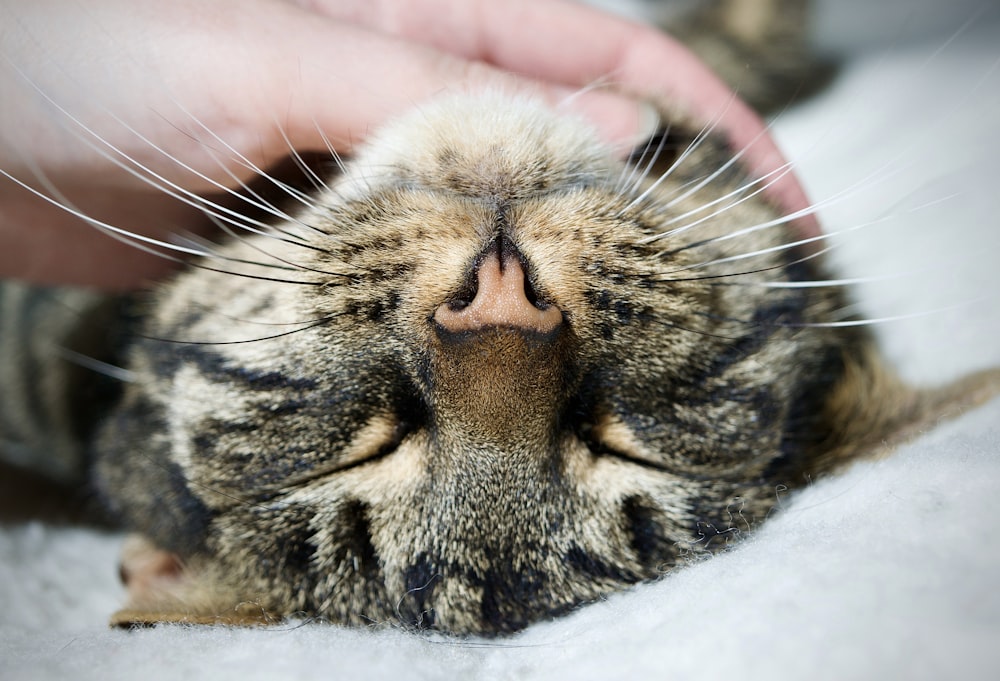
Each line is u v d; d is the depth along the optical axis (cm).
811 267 19
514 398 15
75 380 24
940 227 23
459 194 16
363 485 16
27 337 24
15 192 19
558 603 16
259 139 17
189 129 17
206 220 19
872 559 13
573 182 16
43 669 13
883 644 11
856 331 21
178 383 18
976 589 12
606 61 20
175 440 18
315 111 17
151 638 14
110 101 17
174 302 19
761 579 13
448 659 14
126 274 22
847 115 23
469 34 20
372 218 16
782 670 11
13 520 23
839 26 27
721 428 17
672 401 16
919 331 21
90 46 17
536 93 17
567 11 20
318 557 17
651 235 16
